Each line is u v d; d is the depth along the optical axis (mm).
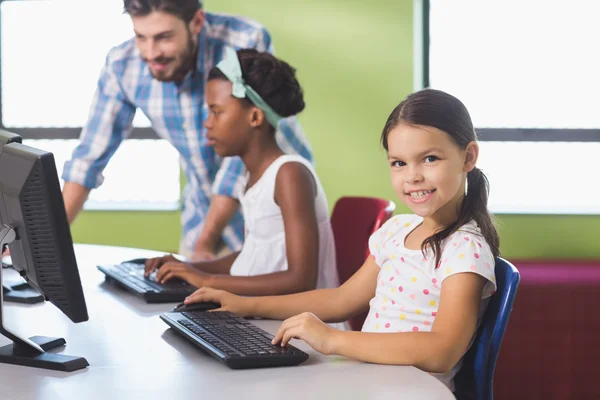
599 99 3471
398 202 3424
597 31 3449
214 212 2615
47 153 1141
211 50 2684
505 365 3047
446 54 3502
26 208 1152
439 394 1067
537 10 3461
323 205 2014
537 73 3482
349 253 2408
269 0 3395
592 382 3023
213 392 1071
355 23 3383
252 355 1195
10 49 3832
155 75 2600
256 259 1972
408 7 3361
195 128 2727
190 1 2545
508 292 1304
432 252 1376
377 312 1445
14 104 3840
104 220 3576
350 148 3424
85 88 3822
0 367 1194
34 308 1635
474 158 1390
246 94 1926
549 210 3451
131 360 1236
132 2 2523
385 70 3389
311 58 3408
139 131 3695
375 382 1121
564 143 3492
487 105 3512
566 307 3037
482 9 3477
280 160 1942
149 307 1646
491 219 1412
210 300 1574
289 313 1575
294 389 1086
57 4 3793
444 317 1278
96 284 1904
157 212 3547
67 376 1148
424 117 1335
